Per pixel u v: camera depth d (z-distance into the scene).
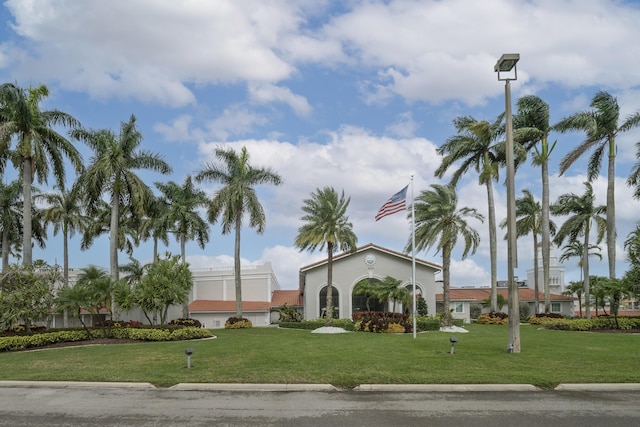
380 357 16.00
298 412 9.41
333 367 13.94
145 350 19.92
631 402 10.02
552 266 66.12
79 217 45.94
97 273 27.50
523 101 37.31
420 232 32.72
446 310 31.84
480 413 9.25
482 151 38.19
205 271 56.06
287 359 15.90
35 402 10.47
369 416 9.09
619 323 29.19
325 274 43.69
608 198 33.81
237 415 9.24
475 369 13.39
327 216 32.31
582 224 41.56
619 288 28.61
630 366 13.84
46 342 22.95
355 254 43.78
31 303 22.81
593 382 11.55
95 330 25.59
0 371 14.60
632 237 29.50
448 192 32.19
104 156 31.09
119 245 48.59
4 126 25.92
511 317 17.09
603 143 35.12
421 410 9.50
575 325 29.19
